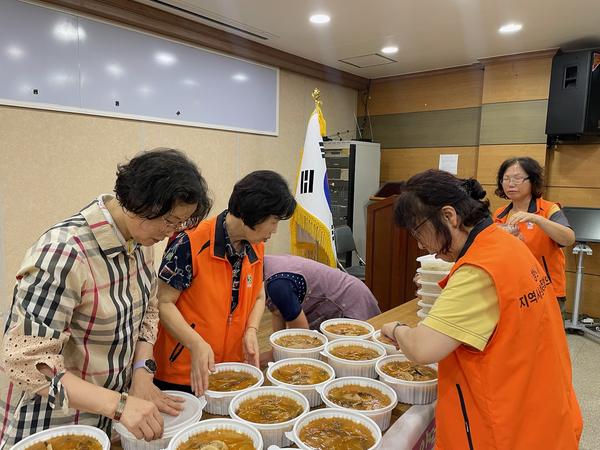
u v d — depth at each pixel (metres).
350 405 1.15
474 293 0.93
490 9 3.12
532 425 0.95
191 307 1.37
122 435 0.96
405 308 2.09
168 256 1.35
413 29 3.58
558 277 2.43
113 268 1.00
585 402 2.80
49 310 0.87
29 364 0.84
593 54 3.76
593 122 3.90
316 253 3.34
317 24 3.51
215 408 1.16
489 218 1.03
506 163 2.56
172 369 1.39
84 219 0.98
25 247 2.89
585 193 4.20
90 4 2.96
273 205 1.21
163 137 3.60
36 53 2.82
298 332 1.64
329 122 5.23
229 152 4.14
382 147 5.48
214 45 3.80
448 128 4.95
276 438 1.02
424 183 1.00
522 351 0.94
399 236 2.79
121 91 3.28
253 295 1.48
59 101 2.95
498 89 4.41
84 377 1.01
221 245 1.34
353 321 1.79
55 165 2.98
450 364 1.03
